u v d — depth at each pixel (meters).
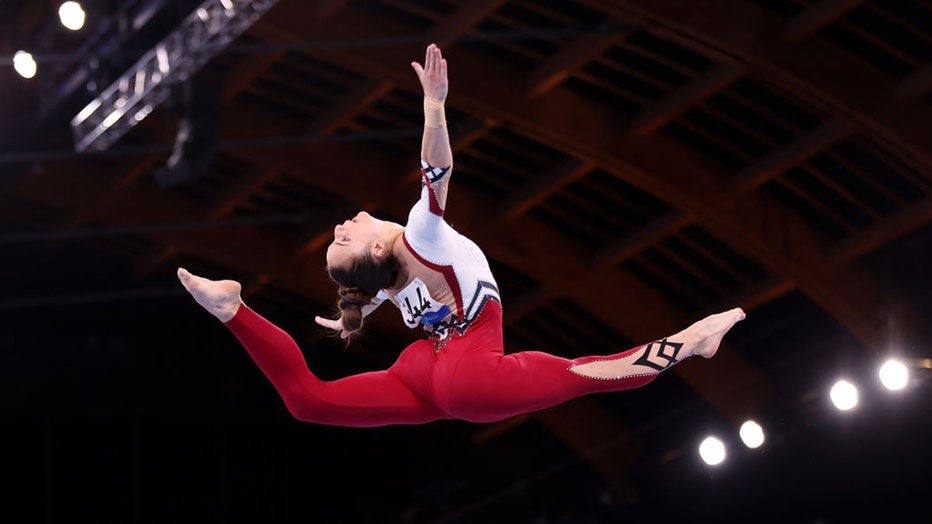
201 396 19.86
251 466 20.64
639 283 16.66
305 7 12.09
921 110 12.00
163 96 12.00
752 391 16.78
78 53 12.73
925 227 13.94
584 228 15.98
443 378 3.91
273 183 16.39
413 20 12.73
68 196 16.31
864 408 14.79
